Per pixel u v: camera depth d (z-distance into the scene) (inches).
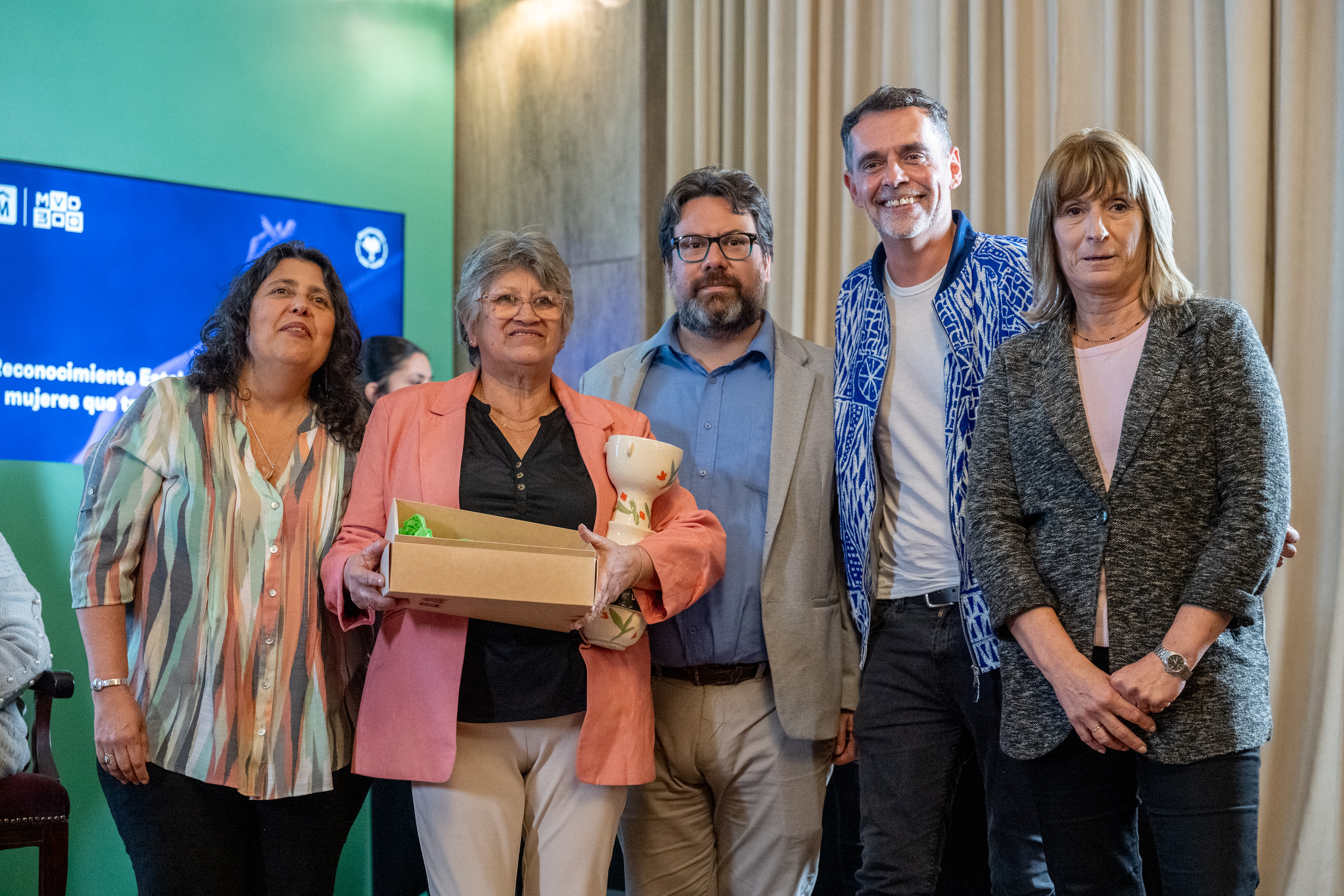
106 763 73.3
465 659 74.0
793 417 90.3
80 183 146.4
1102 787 69.2
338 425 82.5
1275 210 105.7
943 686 83.4
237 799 75.4
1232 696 64.0
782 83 145.5
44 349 143.5
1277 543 63.5
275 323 79.3
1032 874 80.9
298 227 162.2
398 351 157.6
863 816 86.7
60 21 146.5
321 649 77.8
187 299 152.9
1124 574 66.6
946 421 83.7
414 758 72.2
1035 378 73.7
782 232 146.2
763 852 88.7
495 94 175.0
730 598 87.7
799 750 88.2
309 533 78.5
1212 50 110.0
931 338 87.1
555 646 75.0
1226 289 109.1
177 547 75.9
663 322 157.4
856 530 87.0
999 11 128.4
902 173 85.1
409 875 132.2
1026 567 70.4
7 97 143.0
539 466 77.8
